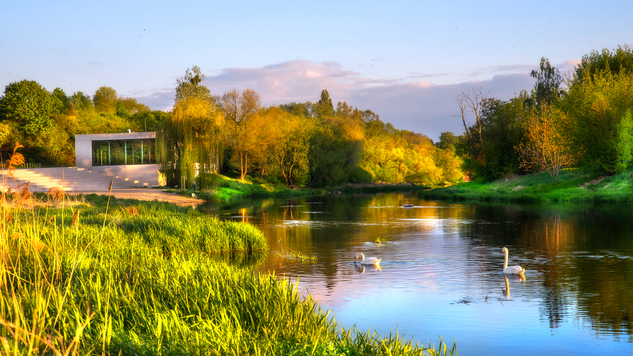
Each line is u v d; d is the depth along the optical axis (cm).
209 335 641
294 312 812
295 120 8044
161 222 2162
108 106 11356
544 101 7538
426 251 1973
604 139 4891
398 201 5350
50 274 910
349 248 2048
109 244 1611
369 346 679
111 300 780
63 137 8094
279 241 2262
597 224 2767
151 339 618
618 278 1452
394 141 10750
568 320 1053
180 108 5481
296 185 7988
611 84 5403
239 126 7238
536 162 5816
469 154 7281
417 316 1082
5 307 670
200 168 5509
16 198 1174
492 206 4322
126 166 5941
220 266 1212
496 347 892
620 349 884
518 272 1506
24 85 7562
